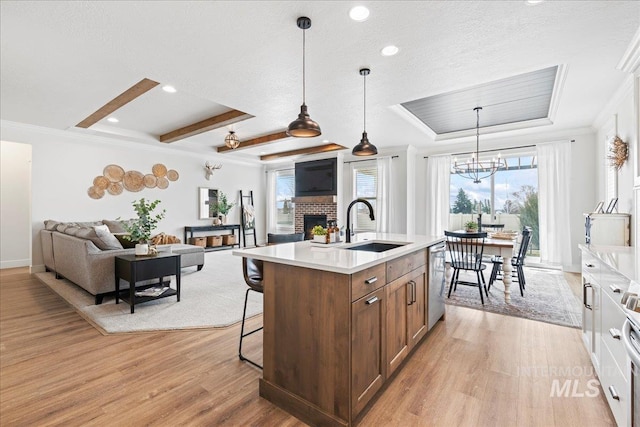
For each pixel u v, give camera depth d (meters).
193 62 2.78
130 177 6.42
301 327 1.73
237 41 2.44
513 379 2.06
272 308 1.88
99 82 3.29
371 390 1.75
